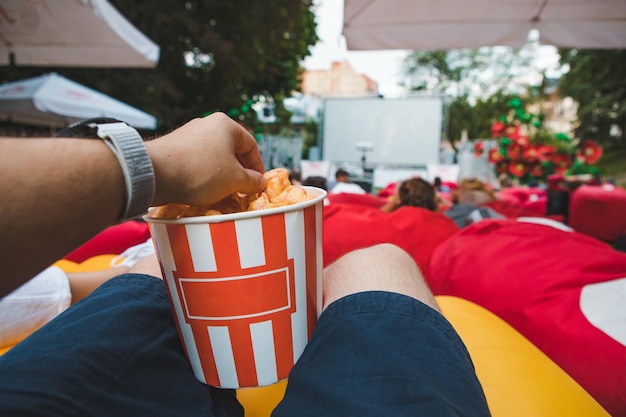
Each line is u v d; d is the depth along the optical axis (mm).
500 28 3719
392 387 521
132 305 765
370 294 688
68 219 370
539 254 1504
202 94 10289
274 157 11836
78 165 378
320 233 672
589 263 1397
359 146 12562
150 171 427
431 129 12352
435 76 31312
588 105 23703
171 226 565
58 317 752
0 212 333
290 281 615
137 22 8438
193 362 662
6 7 1231
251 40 10086
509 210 3494
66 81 6285
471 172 12531
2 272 344
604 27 3566
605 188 4484
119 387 636
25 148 361
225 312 595
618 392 1094
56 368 598
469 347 999
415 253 1958
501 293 1465
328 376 572
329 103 12664
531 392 836
